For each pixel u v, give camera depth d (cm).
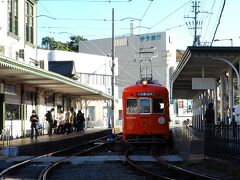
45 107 3978
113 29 5053
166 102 2769
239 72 2145
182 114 9106
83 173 1612
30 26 3606
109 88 7325
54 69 4931
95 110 7194
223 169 1603
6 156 2198
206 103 3238
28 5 3550
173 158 2102
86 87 3988
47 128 3794
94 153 2486
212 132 1777
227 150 1623
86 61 6950
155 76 8662
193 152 1873
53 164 1773
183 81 3203
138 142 2755
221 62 2230
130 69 8850
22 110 3350
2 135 2652
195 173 1463
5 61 2214
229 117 2409
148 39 8794
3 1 2981
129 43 8906
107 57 7306
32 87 3597
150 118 2752
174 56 8962
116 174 1581
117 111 7706
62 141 3003
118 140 3622
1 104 2973
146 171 1541
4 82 2997
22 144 2467
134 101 2775
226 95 2633
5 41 3017
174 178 1487
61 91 4262
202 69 2431
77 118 4341
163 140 2752
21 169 1739
